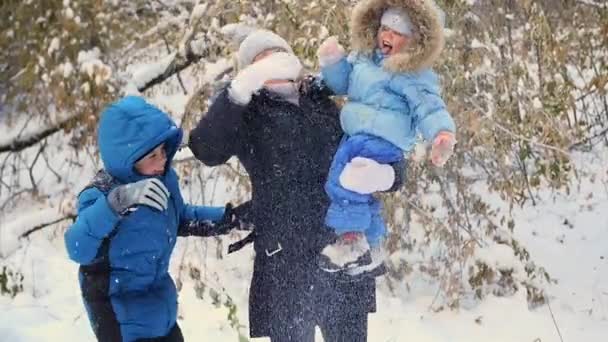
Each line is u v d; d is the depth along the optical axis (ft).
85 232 10.34
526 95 19.21
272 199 11.46
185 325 16.61
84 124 19.88
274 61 10.98
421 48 10.87
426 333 17.46
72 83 20.03
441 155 10.50
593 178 25.09
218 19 19.44
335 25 17.49
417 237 20.02
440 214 20.22
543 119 18.81
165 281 11.48
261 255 11.66
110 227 10.29
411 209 19.99
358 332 11.94
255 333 11.91
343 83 11.66
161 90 22.68
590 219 24.17
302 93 11.75
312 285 11.68
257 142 11.39
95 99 19.56
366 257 11.36
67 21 20.47
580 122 21.67
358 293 11.80
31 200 24.11
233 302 17.76
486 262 19.07
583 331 18.07
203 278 19.58
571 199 25.27
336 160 11.20
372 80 11.13
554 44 19.03
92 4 21.29
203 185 20.56
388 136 10.94
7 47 23.15
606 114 22.59
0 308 17.10
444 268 19.77
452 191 21.29
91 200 10.59
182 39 19.95
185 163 20.27
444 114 10.76
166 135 10.68
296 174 11.41
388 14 11.12
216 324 16.71
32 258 20.22
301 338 11.87
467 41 19.39
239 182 19.72
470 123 18.13
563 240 23.16
